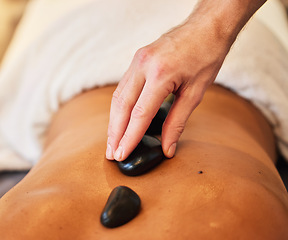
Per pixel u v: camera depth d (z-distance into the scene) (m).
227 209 0.50
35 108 1.23
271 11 1.34
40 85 1.22
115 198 0.52
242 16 0.64
